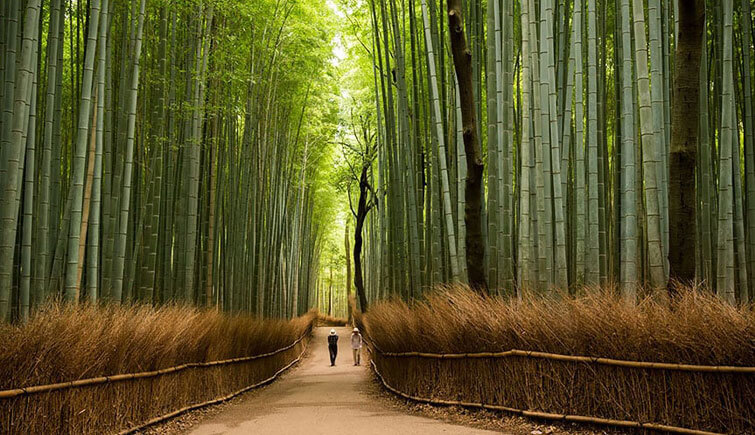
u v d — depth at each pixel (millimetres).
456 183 8906
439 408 6539
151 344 5605
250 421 6223
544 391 5156
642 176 8516
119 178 6953
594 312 4812
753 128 7852
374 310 12523
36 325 4156
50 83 5680
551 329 5105
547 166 6527
